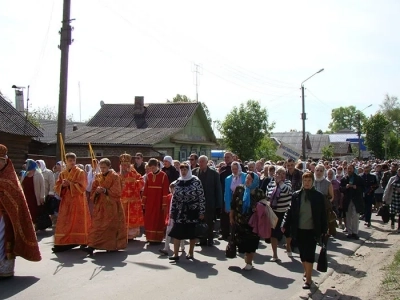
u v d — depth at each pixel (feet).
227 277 29.45
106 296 24.38
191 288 26.50
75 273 28.84
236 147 139.54
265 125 141.59
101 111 137.90
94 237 34.35
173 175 45.01
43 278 27.53
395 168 68.54
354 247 42.39
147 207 39.60
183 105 131.13
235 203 31.42
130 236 41.27
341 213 52.65
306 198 27.73
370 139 238.68
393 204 53.42
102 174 35.04
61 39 53.01
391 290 27.43
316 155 274.77
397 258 35.24
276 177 35.81
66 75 53.21
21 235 27.20
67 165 35.27
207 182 39.96
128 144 106.11
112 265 31.22
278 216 34.81
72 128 139.23
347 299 25.95
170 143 117.70
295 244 28.12
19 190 27.30
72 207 34.99
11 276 27.50
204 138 135.95
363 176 56.49
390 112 349.61
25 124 69.31
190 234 33.35
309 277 27.81
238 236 31.35
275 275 30.55
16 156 67.21
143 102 132.87
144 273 29.48
